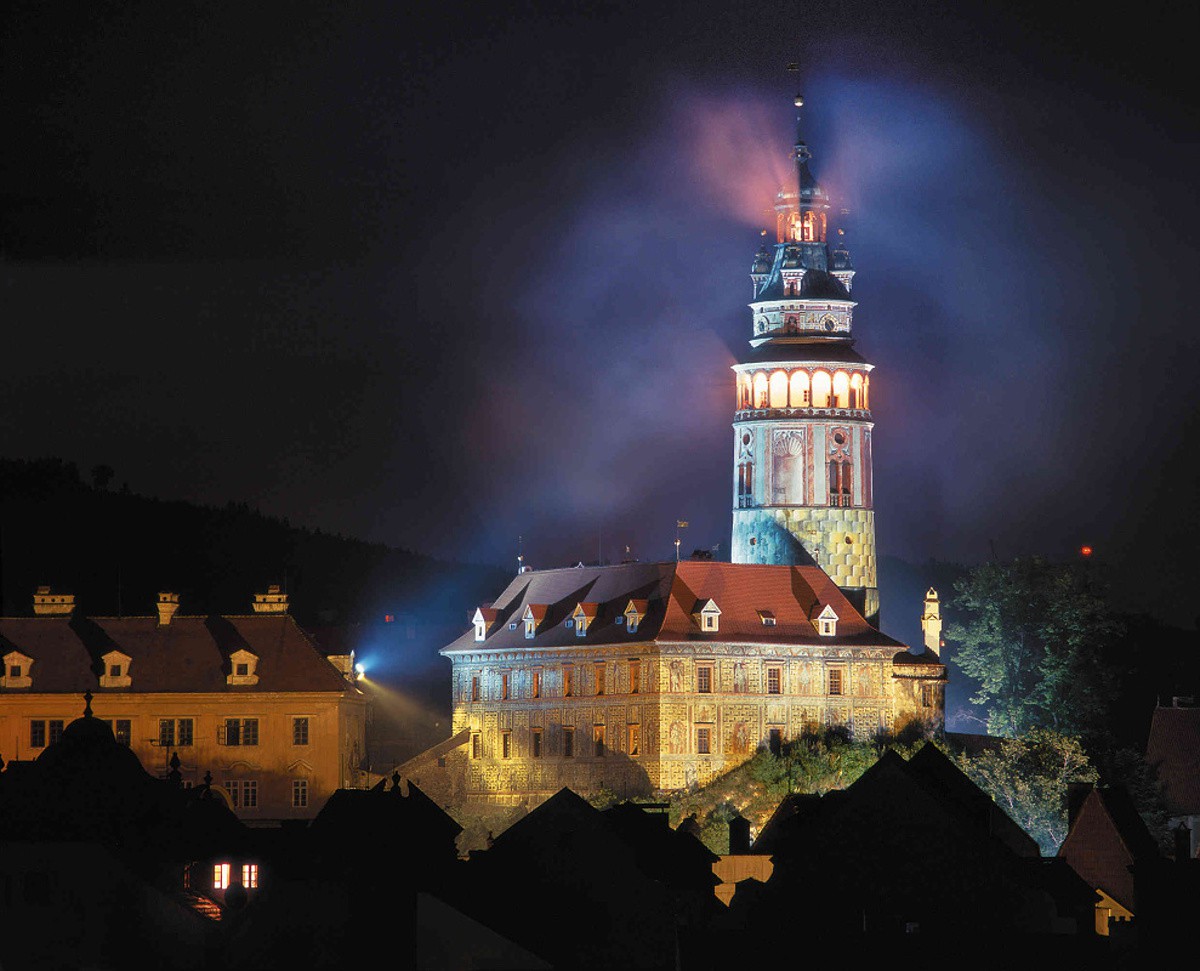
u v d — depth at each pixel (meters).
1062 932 152.12
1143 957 142.88
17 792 149.50
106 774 151.50
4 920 142.00
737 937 146.38
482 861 149.88
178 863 146.75
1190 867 147.00
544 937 146.12
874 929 150.75
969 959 141.75
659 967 148.50
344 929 139.75
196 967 140.75
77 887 142.38
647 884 150.00
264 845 150.00
